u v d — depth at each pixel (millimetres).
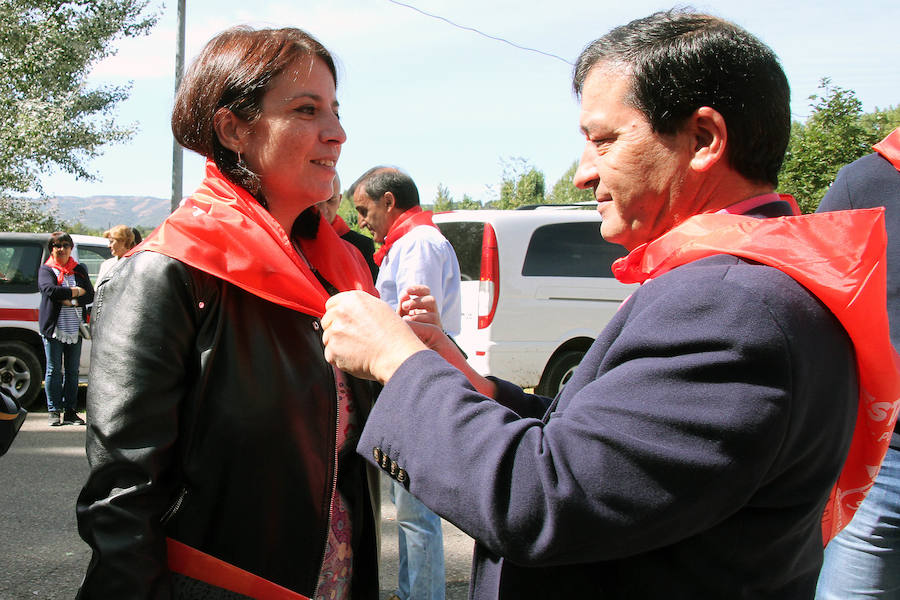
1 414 2023
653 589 928
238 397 1317
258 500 1334
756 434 819
